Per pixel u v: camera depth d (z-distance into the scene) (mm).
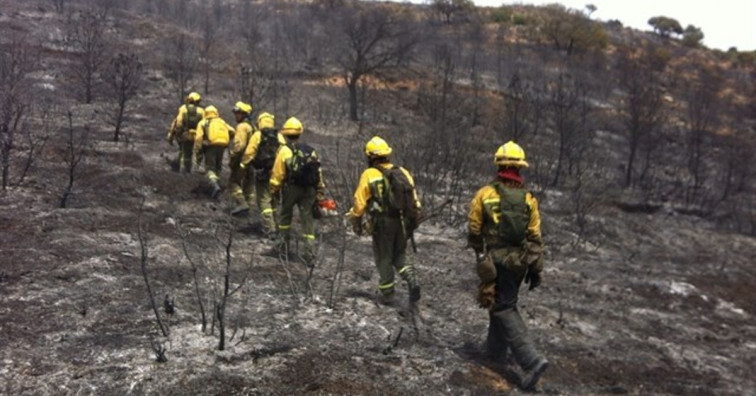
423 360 4531
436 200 10453
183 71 19547
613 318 6645
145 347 4195
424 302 5984
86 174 8945
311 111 19672
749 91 43125
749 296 8773
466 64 31766
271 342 4461
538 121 17156
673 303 7680
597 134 22625
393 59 24062
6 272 5242
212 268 5988
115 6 28188
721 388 5246
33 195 7625
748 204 17844
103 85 15383
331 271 6484
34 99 13148
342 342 4668
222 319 4227
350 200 8969
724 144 23828
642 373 5266
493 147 13781
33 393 3553
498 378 4438
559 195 13148
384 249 5535
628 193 16719
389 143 11617
